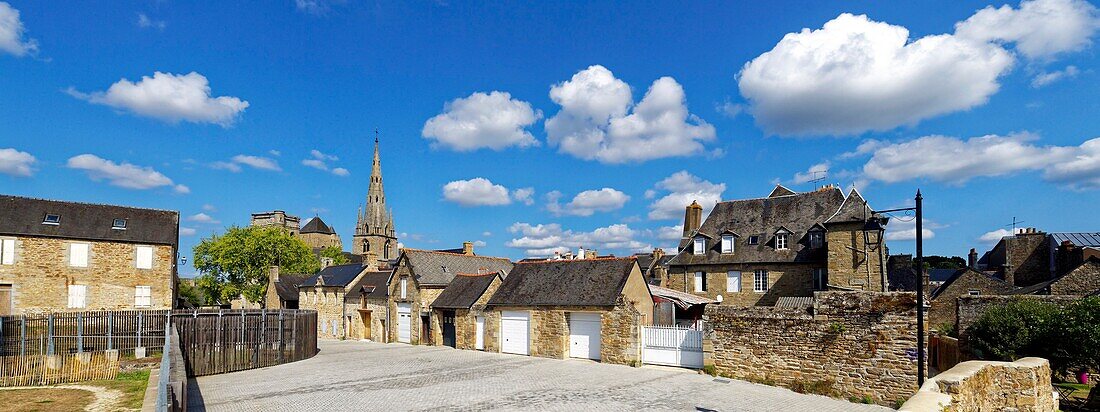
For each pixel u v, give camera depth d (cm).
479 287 3362
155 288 3503
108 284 3350
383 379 2080
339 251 9438
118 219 3516
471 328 3222
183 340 2189
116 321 2334
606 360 2547
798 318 1955
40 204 3344
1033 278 4091
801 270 3275
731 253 3544
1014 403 1110
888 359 1770
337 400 1677
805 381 1916
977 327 2088
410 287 3791
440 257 4062
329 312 4628
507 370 2317
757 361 2034
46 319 2228
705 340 2180
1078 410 1628
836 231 3055
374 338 4097
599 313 2638
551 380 2052
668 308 2952
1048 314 1898
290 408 1572
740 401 1714
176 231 3800
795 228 3438
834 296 1895
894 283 3972
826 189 3525
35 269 3145
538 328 2848
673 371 2262
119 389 1772
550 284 2938
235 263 6119
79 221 3366
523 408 1581
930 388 964
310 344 2889
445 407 1584
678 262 3725
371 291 4194
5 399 1617
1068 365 1820
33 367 1931
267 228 6675
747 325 2072
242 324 2395
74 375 1977
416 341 3669
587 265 2919
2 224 3094
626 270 2736
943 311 2922
